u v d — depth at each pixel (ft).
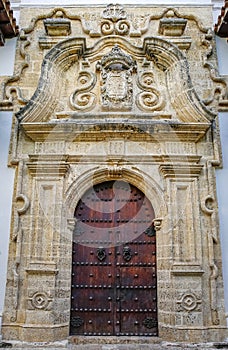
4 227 29.78
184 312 27.71
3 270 28.86
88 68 33.86
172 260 28.76
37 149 31.24
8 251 29.22
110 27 34.96
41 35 35.19
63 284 28.73
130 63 33.24
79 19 35.53
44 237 29.35
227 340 27.45
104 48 34.42
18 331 27.58
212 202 30.32
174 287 28.17
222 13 32.83
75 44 33.24
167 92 33.24
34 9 35.94
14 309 27.86
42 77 32.30
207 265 29.04
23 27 35.35
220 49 34.76
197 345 26.76
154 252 30.48
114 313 29.25
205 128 31.04
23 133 31.83
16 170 31.09
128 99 32.63
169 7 35.88
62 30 34.60
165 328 27.86
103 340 28.17
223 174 31.19
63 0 36.17
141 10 35.83
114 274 30.07
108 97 32.45
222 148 31.83
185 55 33.68
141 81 33.37
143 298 29.55
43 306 27.71
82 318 29.14
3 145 31.73
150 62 33.88
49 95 32.17
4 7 30.76
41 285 28.14
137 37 35.01
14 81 33.53
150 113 32.27
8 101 32.63
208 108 32.53
